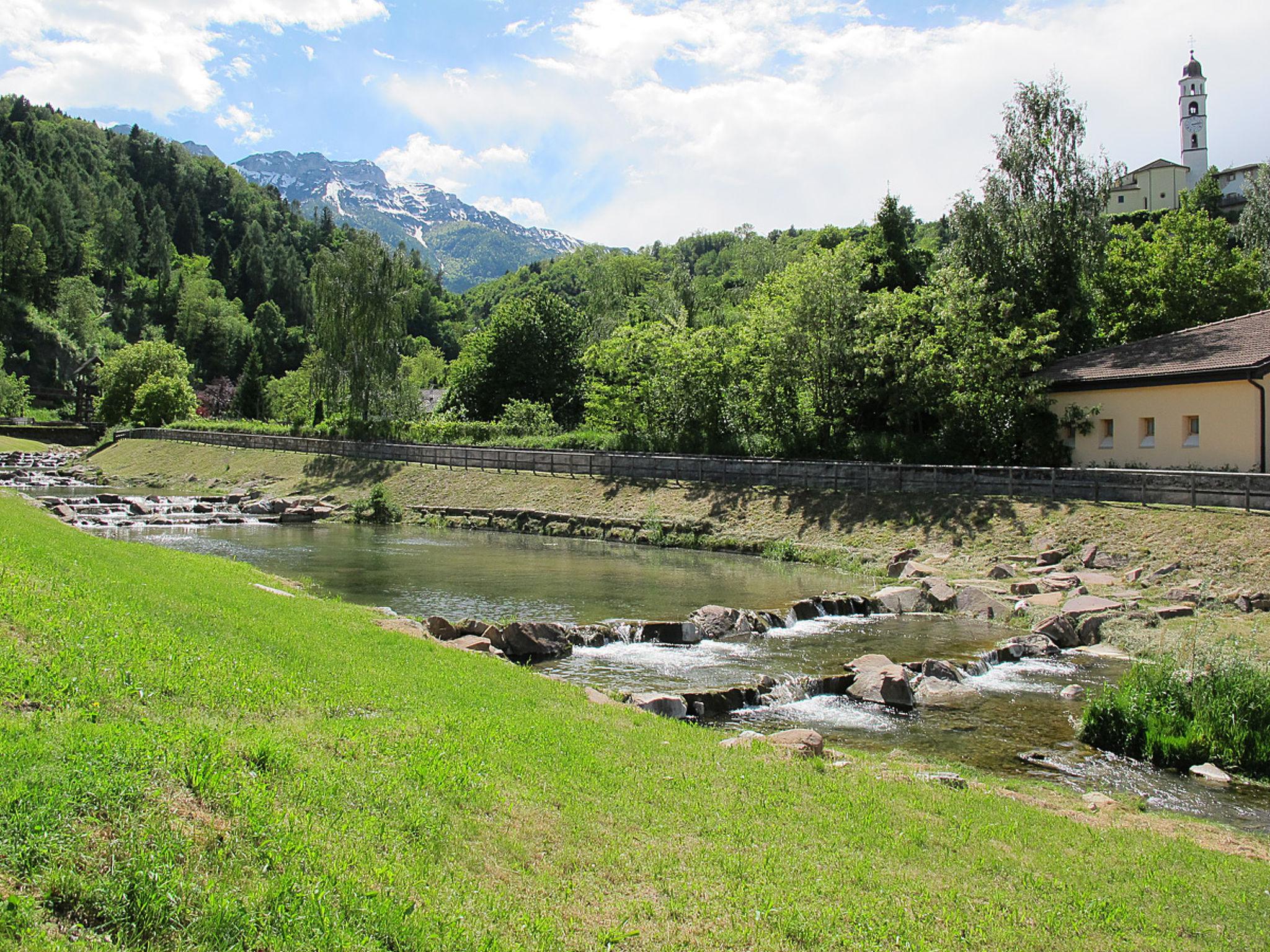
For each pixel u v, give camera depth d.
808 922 6.74
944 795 10.54
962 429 39.06
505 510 47.44
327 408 86.12
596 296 106.94
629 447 53.22
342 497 55.25
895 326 42.72
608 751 10.31
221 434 75.50
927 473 36.44
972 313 39.91
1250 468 30.08
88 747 6.65
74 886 5.16
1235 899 8.27
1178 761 13.93
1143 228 63.81
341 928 5.51
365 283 71.75
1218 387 31.03
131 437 86.38
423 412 87.00
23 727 6.91
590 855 7.49
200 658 10.36
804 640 22.38
